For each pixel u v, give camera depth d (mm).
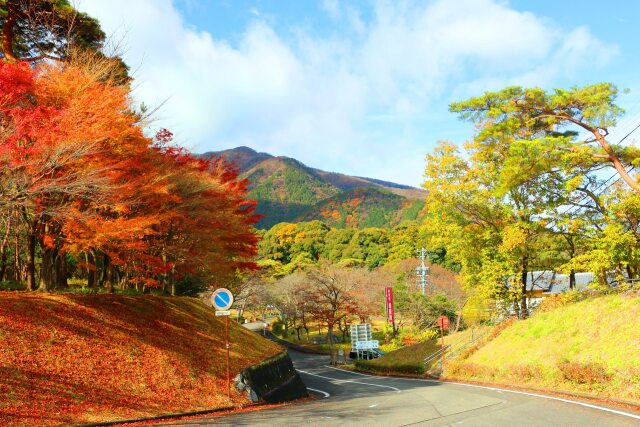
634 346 13500
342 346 60156
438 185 27422
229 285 39500
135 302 19562
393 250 90188
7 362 10953
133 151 15000
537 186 25125
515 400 12516
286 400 19109
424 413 10797
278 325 70812
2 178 12094
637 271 23797
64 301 16094
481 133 24406
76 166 13656
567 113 23391
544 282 43375
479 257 28297
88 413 10117
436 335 49750
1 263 22562
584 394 12602
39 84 13672
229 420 10438
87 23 18500
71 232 14438
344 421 9852
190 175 19406
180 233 21406
